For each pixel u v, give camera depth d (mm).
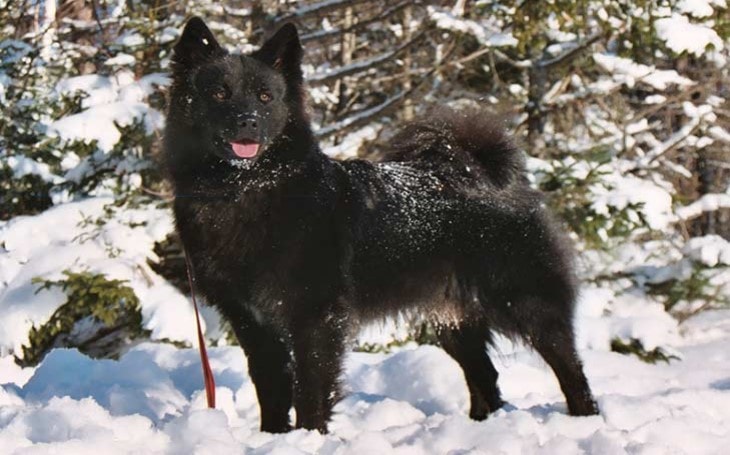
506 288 5777
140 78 11266
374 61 13250
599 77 13156
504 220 5711
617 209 10609
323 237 4965
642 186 11016
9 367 8656
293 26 5066
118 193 11016
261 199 4840
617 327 10031
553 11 10891
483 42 11641
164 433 4301
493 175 5742
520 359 8023
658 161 14070
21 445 4098
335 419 5422
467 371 6133
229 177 4848
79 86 11156
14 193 11680
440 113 5902
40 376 6332
